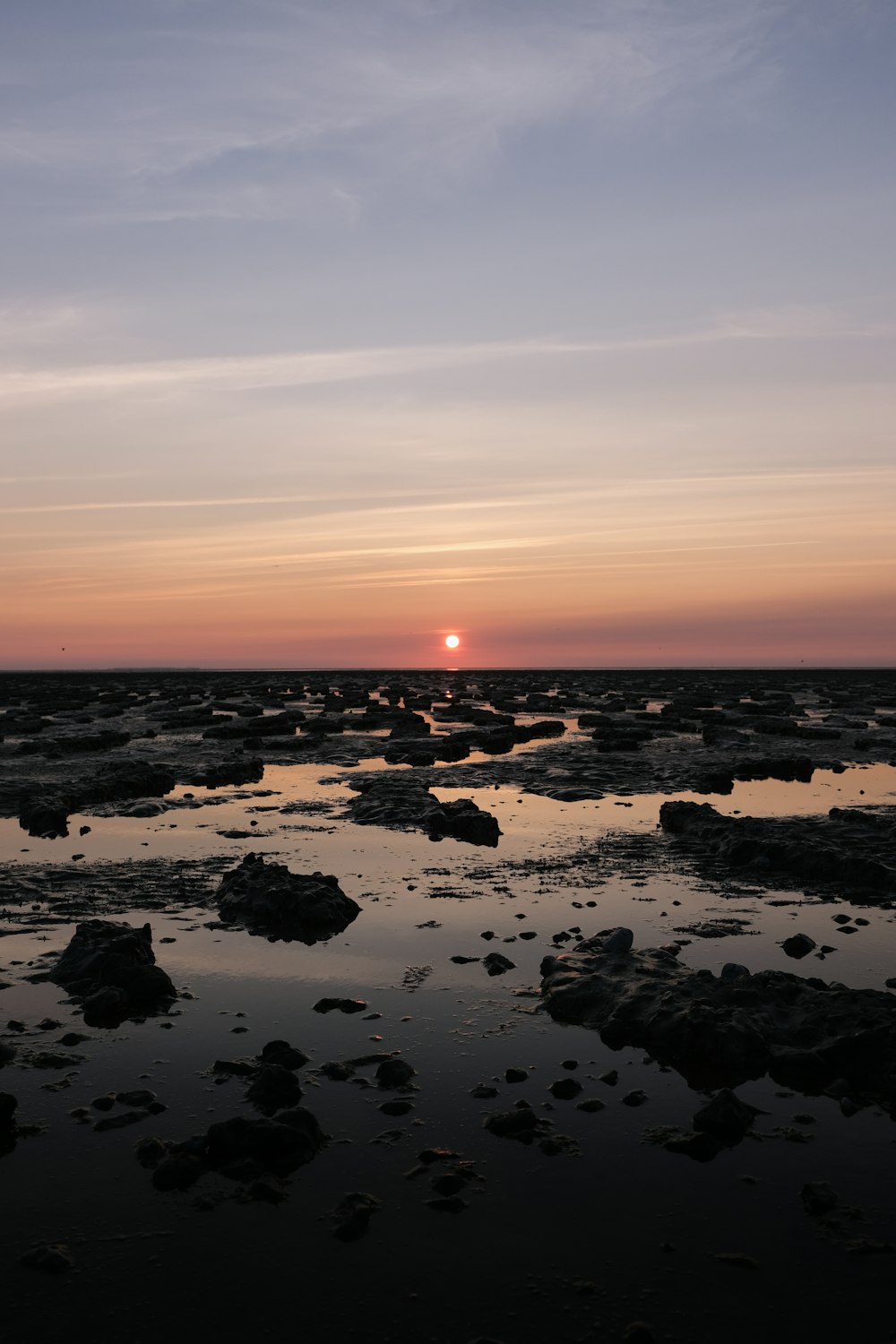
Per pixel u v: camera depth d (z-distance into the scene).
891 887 14.33
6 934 11.92
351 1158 6.73
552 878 15.01
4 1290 5.35
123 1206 6.15
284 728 39.88
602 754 32.28
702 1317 5.18
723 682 93.19
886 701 59.22
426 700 60.81
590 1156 6.77
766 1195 6.30
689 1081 8.04
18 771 27.41
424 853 16.89
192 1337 5.02
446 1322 5.14
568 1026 9.17
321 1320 5.15
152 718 47.75
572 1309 5.23
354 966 10.79
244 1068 8.07
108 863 15.95
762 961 10.92
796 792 24.50
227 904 13.00
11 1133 7.03
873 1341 5.00
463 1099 7.62
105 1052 8.45
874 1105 7.65
